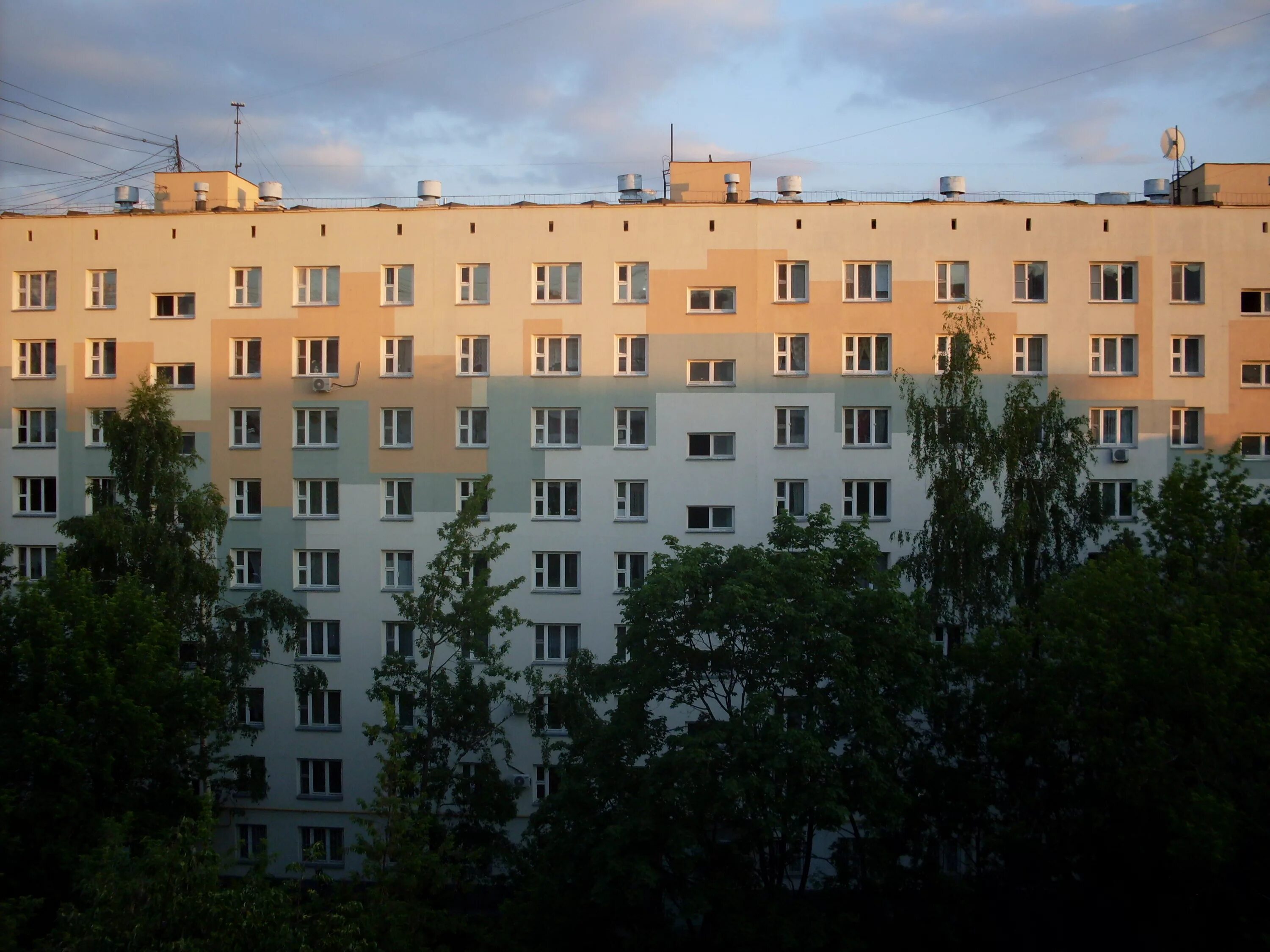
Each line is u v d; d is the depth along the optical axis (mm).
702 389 39406
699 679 26438
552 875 26344
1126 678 24688
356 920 20750
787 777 23391
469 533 38688
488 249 40125
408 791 30281
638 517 39500
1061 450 31266
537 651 39531
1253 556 28016
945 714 28359
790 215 39375
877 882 26234
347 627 40125
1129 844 24969
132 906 18328
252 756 35750
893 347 39094
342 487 40469
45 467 41781
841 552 26406
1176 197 43969
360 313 40562
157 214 41594
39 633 28938
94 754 27594
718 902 24000
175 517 33312
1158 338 39188
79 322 41750
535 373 39938
